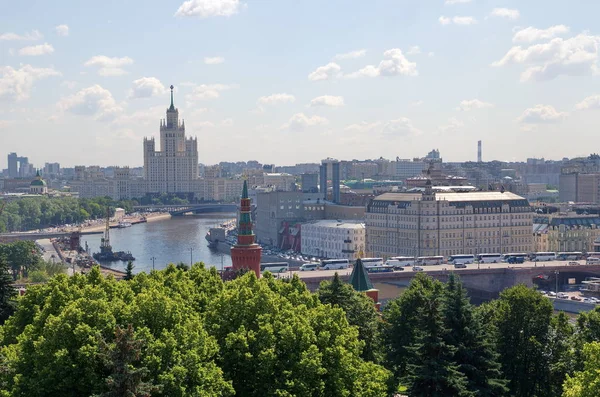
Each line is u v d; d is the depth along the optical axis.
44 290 167.00
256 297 161.38
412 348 168.00
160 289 165.00
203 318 162.12
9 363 136.25
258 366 149.88
